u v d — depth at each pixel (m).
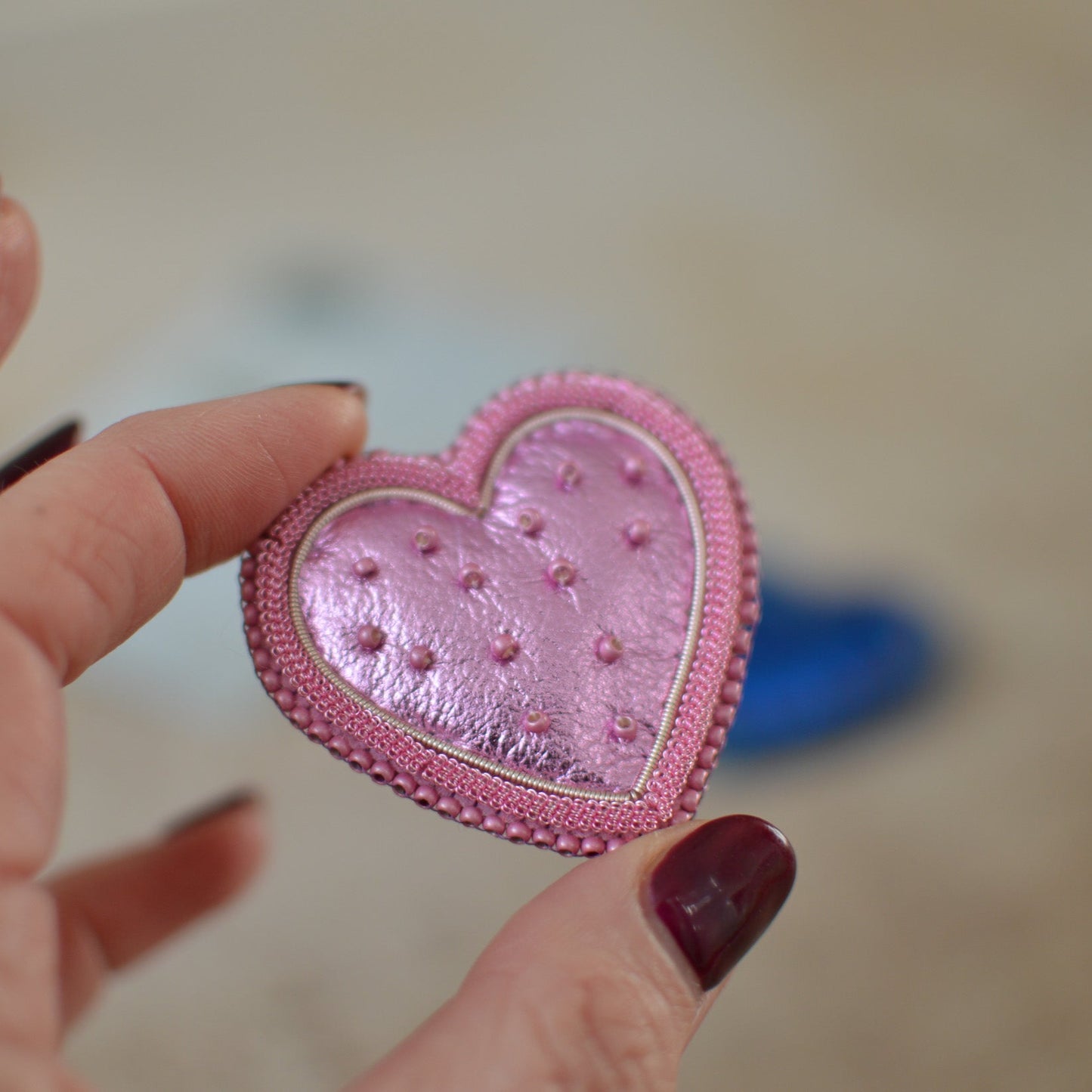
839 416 0.34
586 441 0.18
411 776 0.17
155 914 0.23
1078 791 0.26
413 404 0.34
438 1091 0.16
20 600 0.16
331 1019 0.24
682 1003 0.16
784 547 0.30
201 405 0.18
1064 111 0.43
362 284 0.38
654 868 0.17
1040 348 0.36
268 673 0.17
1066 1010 0.24
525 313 0.37
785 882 0.17
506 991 0.16
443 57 0.48
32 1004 0.15
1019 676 0.28
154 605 0.18
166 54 0.48
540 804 0.17
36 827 0.15
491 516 0.18
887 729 0.27
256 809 0.24
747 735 0.27
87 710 0.28
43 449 0.19
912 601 0.29
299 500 0.18
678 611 0.18
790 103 0.45
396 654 0.17
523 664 0.17
